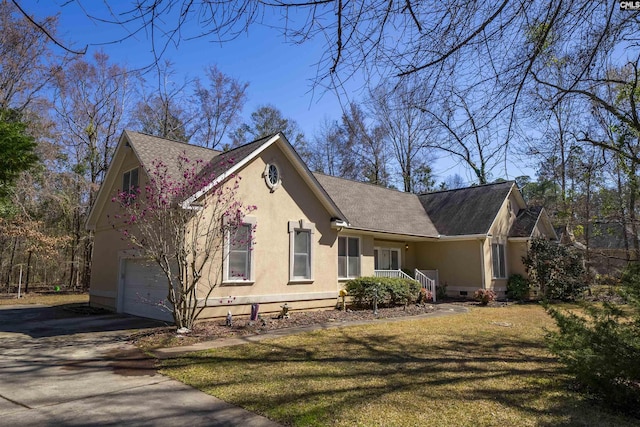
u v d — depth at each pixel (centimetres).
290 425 458
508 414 486
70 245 2692
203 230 1148
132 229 1341
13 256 2575
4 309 1639
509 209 2172
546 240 2055
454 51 365
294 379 628
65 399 552
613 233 1227
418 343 905
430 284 1897
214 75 3216
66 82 2523
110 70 2405
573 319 593
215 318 1166
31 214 2434
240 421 471
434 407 509
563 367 698
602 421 466
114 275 1471
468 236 1959
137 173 1368
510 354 802
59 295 2330
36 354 820
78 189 2653
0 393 578
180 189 1041
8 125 1215
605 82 550
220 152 1561
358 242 1738
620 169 919
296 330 1075
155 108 3052
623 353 500
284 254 1365
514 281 2030
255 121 3800
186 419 478
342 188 1966
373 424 457
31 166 1262
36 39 2139
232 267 1223
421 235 1930
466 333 1033
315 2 320
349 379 627
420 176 3161
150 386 607
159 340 925
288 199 1399
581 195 1346
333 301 1520
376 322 1223
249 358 765
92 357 790
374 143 2778
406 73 379
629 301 553
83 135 2762
